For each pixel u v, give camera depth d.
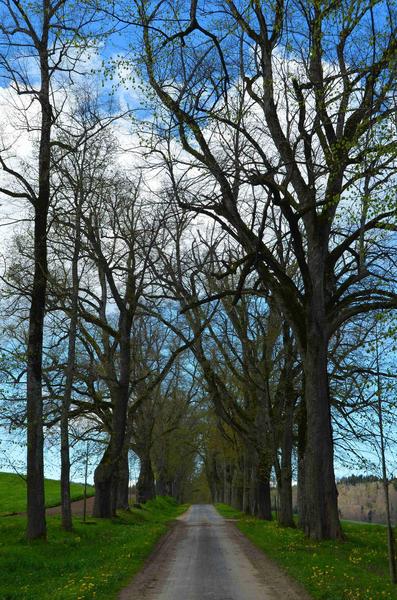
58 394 31.86
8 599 12.64
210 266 33.94
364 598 11.71
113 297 35.94
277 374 38.25
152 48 19.48
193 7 19.36
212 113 20.53
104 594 12.89
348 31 17.64
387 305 21.31
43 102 23.45
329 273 25.17
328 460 22.72
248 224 26.50
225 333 37.28
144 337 50.16
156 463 75.56
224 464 79.69
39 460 22.42
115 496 37.50
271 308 32.69
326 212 22.84
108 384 36.88
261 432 37.25
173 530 34.88
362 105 18.66
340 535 22.41
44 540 21.84
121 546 22.55
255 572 16.97
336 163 18.69
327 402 23.17
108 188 32.75
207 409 60.22
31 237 28.88
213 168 21.25
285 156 22.36
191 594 13.33
